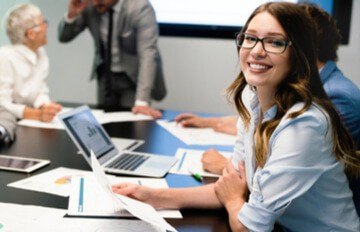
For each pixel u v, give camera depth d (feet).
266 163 2.67
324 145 2.60
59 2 9.46
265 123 2.84
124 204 2.53
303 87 2.64
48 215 2.61
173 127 5.61
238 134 3.53
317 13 3.60
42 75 6.62
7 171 3.49
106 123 5.65
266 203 2.51
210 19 8.76
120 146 4.46
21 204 2.77
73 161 3.89
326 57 3.68
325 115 2.63
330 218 2.81
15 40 6.24
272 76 2.68
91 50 9.64
